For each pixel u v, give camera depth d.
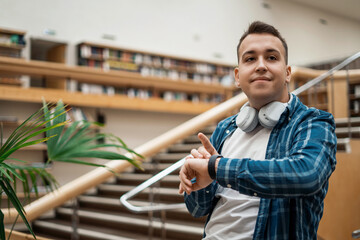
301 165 0.82
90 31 7.23
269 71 1.00
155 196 4.15
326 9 11.73
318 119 0.94
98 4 7.37
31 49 6.84
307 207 0.93
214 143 1.17
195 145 5.48
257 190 0.83
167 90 7.75
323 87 5.75
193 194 1.08
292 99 1.03
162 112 7.77
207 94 8.32
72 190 2.27
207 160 0.90
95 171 2.39
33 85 6.66
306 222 0.93
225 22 9.35
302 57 11.05
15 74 5.95
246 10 9.80
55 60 6.75
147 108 6.74
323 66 8.73
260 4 10.17
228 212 1.00
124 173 5.89
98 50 6.98
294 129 0.96
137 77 6.49
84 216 4.61
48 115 1.20
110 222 4.20
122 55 7.27
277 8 10.56
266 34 1.01
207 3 9.07
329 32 11.84
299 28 11.05
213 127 5.70
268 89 1.00
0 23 6.27
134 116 7.36
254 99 1.02
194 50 8.74
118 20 7.62
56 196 2.22
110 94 6.96
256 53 1.01
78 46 6.89
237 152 1.06
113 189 5.47
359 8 11.73
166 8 8.38
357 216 3.14
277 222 0.92
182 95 7.98
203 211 1.10
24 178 1.29
